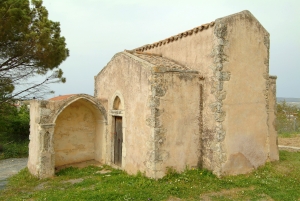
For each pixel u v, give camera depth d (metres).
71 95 10.38
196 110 8.84
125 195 6.73
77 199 6.60
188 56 9.57
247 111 8.98
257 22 9.45
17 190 8.13
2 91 13.98
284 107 33.16
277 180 8.11
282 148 14.14
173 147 8.34
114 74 10.70
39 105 9.45
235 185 7.63
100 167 10.91
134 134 9.14
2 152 14.80
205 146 8.75
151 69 8.20
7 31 12.75
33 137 10.14
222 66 8.35
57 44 14.78
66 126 11.70
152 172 8.01
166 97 8.24
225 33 8.41
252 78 9.18
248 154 8.94
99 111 11.27
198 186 7.51
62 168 11.02
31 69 14.85
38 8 14.95
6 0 12.62
